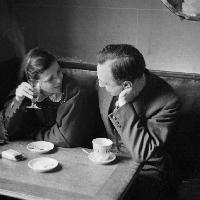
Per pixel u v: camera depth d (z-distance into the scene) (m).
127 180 1.66
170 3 2.57
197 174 2.49
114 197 1.52
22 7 2.99
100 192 1.55
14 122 2.12
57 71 2.11
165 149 2.52
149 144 1.93
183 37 2.65
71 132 2.09
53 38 2.99
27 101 2.20
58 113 2.16
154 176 2.07
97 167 1.78
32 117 2.31
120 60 1.92
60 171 1.72
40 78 2.08
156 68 2.77
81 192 1.55
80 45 2.93
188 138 2.49
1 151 1.91
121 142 2.17
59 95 2.19
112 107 2.17
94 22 2.84
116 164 1.82
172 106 2.09
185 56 2.68
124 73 1.93
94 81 2.63
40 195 1.52
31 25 3.01
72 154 1.92
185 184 2.46
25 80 2.29
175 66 2.72
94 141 1.90
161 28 2.69
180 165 2.53
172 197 2.33
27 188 1.57
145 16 2.70
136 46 2.78
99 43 2.87
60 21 2.93
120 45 2.00
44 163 1.78
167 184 2.21
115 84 1.98
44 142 2.03
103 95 2.21
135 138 1.93
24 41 3.06
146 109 2.11
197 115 2.45
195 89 2.45
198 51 2.64
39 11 2.96
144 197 2.00
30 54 2.12
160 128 2.05
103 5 2.79
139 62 1.97
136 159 1.88
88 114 2.21
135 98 2.11
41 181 1.63
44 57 2.08
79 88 2.21
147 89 2.12
